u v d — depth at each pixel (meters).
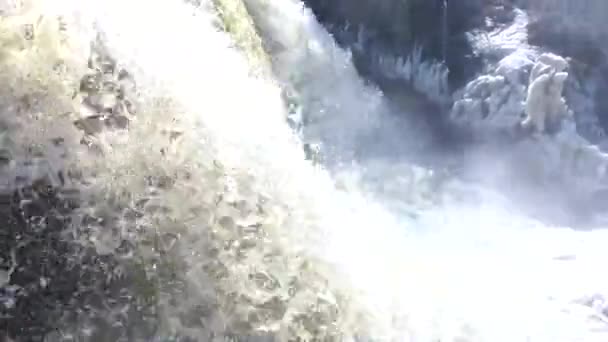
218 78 3.80
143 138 2.88
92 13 3.03
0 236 2.42
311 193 3.83
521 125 8.87
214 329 2.73
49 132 2.61
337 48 8.55
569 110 8.99
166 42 3.55
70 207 2.57
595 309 4.63
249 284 2.93
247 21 6.45
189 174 2.97
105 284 2.55
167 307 2.65
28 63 2.66
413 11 10.25
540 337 4.11
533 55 9.66
